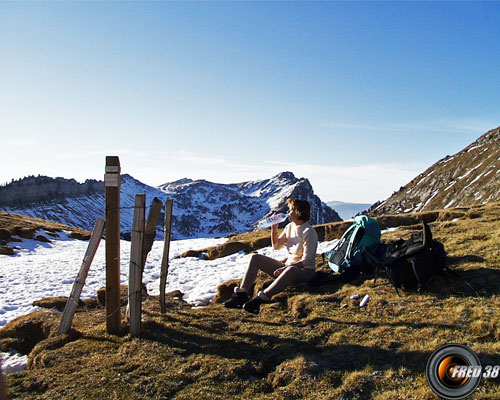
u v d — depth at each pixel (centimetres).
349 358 278
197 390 260
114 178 331
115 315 342
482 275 369
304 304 371
